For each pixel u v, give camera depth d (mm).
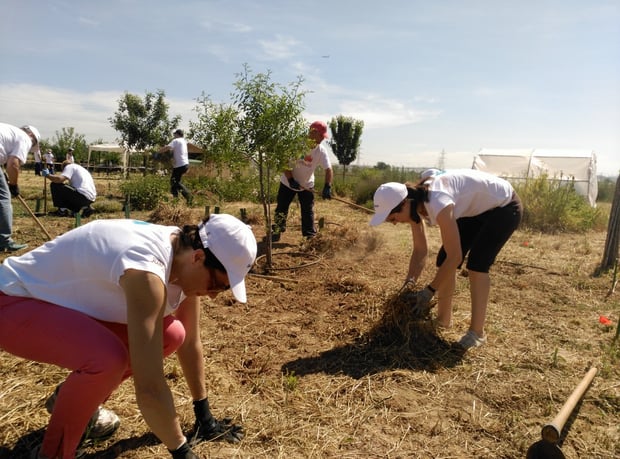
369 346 3852
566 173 17734
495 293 5512
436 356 3752
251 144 5859
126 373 2295
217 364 3494
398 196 3703
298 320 4402
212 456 2463
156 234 2031
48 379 3053
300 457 2516
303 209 7543
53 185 9562
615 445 2764
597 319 4777
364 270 6207
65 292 2078
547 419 3002
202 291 2137
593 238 10094
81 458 2385
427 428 2854
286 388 3186
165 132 29172
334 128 22016
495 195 3773
